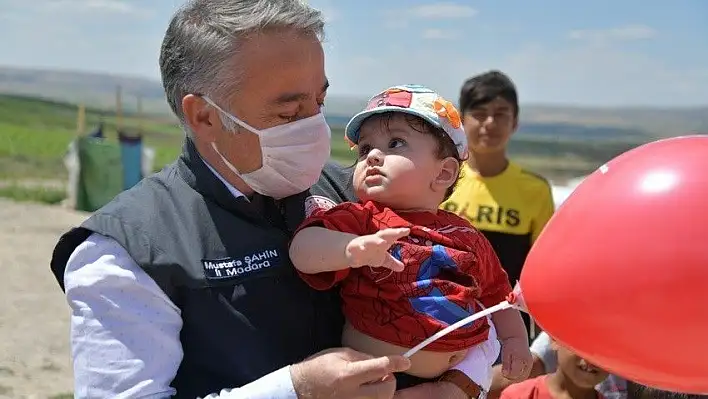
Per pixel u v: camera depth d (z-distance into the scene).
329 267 1.76
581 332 1.63
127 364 1.70
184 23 1.87
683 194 1.54
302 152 1.89
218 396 1.69
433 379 1.88
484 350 1.97
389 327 1.83
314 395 1.65
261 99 1.83
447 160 1.97
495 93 4.36
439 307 1.82
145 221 1.78
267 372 1.81
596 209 1.62
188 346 1.80
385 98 1.97
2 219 11.96
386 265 1.68
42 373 6.00
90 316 1.72
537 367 3.46
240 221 1.86
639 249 1.54
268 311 1.82
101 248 1.75
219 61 1.81
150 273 1.73
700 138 1.67
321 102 1.95
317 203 2.06
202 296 1.77
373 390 1.66
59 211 12.98
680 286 1.49
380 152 1.93
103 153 13.09
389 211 1.90
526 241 4.39
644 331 1.54
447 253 1.87
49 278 8.84
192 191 1.87
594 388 3.05
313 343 1.90
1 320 7.24
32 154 15.84
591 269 1.59
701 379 1.57
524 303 1.77
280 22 1.81
